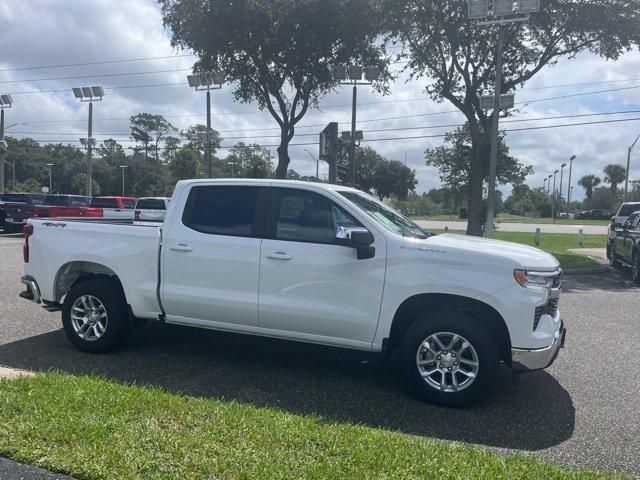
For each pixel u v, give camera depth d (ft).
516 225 183.21
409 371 17.46
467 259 17.25
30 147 359.46
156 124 296.92
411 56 77.92
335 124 45.70
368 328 18.06
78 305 21.44
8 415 13.33
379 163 203.31
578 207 413.80
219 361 20.90
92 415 13.43
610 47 71.31
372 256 17.94
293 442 12.65
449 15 70.85
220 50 76.84
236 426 13.38
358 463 11.76
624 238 53.16
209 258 19.61
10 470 11.14
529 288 16.84
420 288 17.46
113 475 10.89
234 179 20.22
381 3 70.90
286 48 76.59
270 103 83.25
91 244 21.34
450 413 16.70
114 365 19.97
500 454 13.57
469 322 16.89
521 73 77.10
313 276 18.43
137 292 20.57
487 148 76.95
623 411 17.15
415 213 291.79
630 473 13.10
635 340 26.43
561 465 13.41
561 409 17.21
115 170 304.50
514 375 19.45
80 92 141.28
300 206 19.24
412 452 12.52
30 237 22.56
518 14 64.80
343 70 73.10
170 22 77.05
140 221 25.50
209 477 10.96
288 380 19.07
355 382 19.12
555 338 17.37
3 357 20.44
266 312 18.99
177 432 12.84
